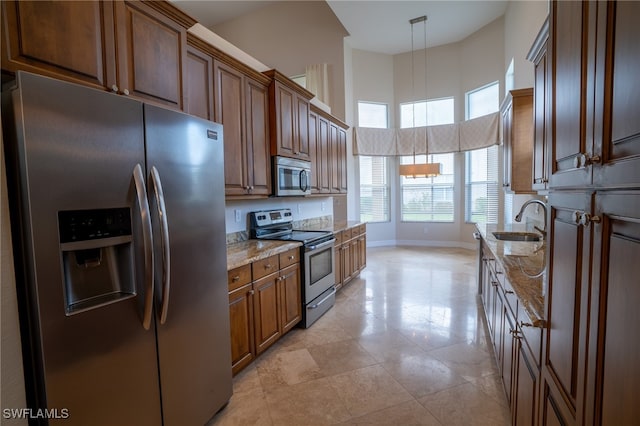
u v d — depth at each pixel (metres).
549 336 1.08
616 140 0.64
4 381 1.03
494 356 2.50
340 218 6.32
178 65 1.90
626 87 0.60
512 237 3.36
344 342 2.82
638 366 0.56
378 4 5.08
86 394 1.18
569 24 0.94
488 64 5.99
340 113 5.61
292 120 3.48
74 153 1.14
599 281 0.71
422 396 2.05
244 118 2.77
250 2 5.50
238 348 2.26
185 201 1.61
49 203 1.08
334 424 1.83
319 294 3.40
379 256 6.41
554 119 1.10
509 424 1.79
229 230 3.05
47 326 1.07
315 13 5.45
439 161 7.14
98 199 1.21
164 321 1.48
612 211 0.66
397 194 7.56
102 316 1.23
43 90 1.06
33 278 1.06
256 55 5.79
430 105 7.01
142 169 1.38
